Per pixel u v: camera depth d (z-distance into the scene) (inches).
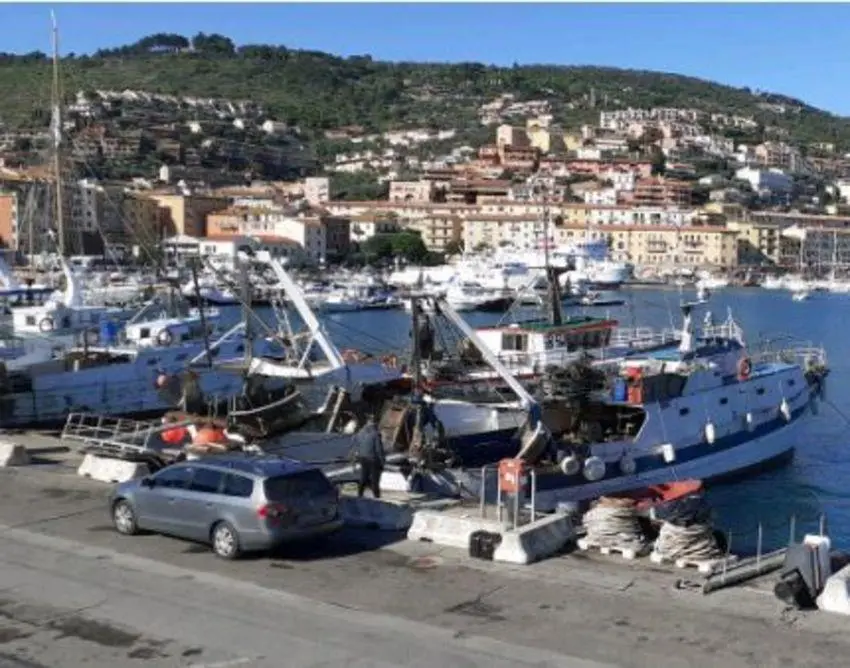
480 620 615.5
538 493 1128.8
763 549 1219.9
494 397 1264.8
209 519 739.4
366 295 5378.9
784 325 5123.0
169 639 585.6
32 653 565.6
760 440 1507.1
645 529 800.3
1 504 912.9
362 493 919.7
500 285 5187.0
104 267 5329.7
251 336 1493.6
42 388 1633.9
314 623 610.5
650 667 542.6
